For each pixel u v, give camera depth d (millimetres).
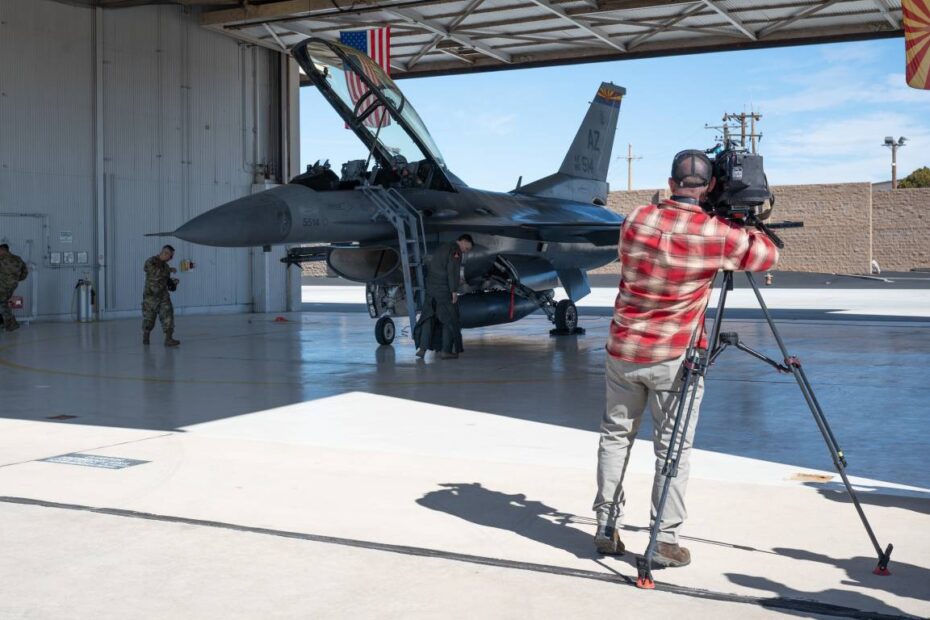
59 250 20469
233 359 13023
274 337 16703
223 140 24328
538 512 4957
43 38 20016
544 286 16438
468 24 23000
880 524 4684
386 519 4801
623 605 3586
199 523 4695
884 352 13328
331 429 7566
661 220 4023
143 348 14609
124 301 21906
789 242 50875
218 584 3812
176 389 9977
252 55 25141
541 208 18359
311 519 4793
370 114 13969
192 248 23453
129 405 8836
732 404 8828
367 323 20344
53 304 20438
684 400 3945
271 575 3924
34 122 19859
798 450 6672
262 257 24859
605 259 18094
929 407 8570
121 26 21641
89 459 6289
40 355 13516
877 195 51938
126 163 21844
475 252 15242
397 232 14328
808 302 26859
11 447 6723
